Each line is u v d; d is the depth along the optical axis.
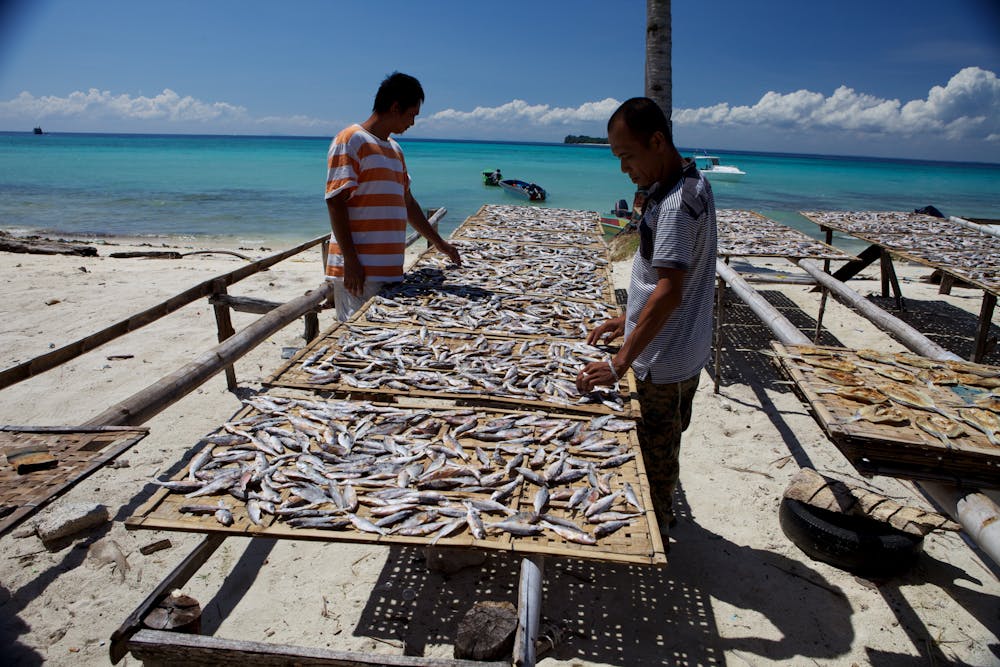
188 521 1.86
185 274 8.98
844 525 3.11
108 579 2.87
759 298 4.94
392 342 3.38
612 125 2.43
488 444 2.38
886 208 25.86
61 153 61.03
